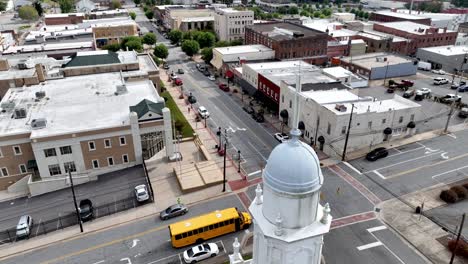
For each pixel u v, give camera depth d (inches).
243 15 6141.7
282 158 582.6
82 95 2842.0
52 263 1681.8
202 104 3540.8
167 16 7273.6
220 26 6220.5
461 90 3818.9
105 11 7504.9
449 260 1646.2
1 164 2240.4
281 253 613.9
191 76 4468.5
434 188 2172.7
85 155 2309.3
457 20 7022.6
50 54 4101.9
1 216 2069.4
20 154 2255.2
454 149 2610.7
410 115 2736.2
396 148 2637.8
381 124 2647.6
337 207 2015.3
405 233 1818.4
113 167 2416.3
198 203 2086.6
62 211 2066.9
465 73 4532.5
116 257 1707.7
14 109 2487.7
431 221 1895.9
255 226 643.5
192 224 1759.4
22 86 3046.3
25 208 2134.6
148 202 2098.9
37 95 2765.7
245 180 2293.3
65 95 2837.1
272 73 3548.2
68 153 2267.5
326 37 4662.9
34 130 2256.4
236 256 784.3
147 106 2422.5
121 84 3063.5
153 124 2402.8
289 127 3019.2
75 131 2226.9
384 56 4675.2
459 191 2062.0
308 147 601.3
